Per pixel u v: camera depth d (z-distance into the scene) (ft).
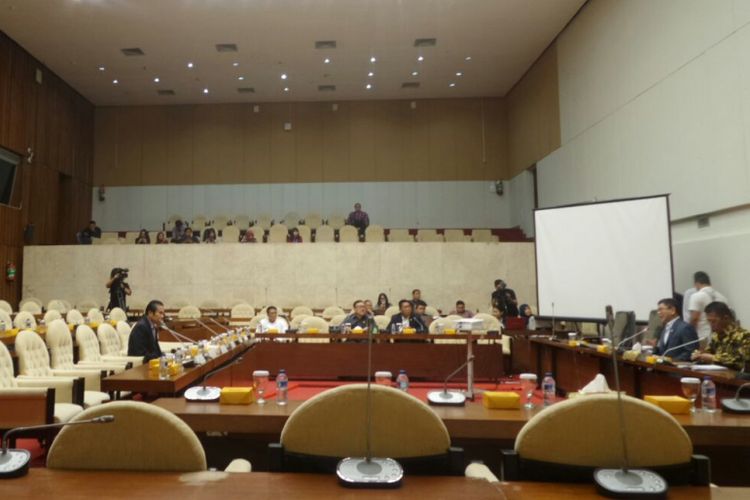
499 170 53.67
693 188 24.23
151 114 55.06
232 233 45.52
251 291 39.86
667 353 14.79
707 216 23.63
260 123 54.90
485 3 36.27
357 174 54.29
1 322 22.03
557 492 4.70
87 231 45.01
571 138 37.86
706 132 23.32
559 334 19.89
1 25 38.65
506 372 22.27
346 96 53.72
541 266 21.48
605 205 20.26
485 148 53.98
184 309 35.19
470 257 39.63
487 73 48.16
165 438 5.01
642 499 4.46
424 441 5.45
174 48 42.65
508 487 4.85
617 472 4.76
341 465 4.87
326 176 54.29
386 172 54.19
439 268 39.58
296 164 54.44
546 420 5.18
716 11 22.70
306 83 50.21
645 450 5.13
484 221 53.31
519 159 49.88
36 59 44.16
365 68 46.88
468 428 7.31
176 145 54.80
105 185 54.39
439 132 54.39
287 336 19.35
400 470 4.78
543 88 43.75
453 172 53.93
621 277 19.56
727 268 22.07
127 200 54.34
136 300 39.99
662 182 26.66
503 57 44.62
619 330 17.35
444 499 4.27
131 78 48.42
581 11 36.35
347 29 39.86
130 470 5.04
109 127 54.95
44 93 45.50
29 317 24.62
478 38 41.22
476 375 19.22
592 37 34.53
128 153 54.75
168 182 54.49
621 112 30.71
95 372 14.76
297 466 5.45
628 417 5.10
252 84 50.29
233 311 35.01
